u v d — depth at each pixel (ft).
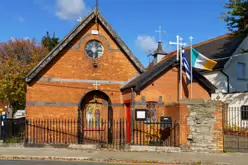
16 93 85.30
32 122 56.49
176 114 47.65
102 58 61.77
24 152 44.01
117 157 40.81
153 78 57.41
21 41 126.11
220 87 77.87
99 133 60.59
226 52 81.15
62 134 57.93
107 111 61.67
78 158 40.34
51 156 40.86
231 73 79.97
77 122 59.00
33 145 49.34
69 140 58.13
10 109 127.24
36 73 56.90
